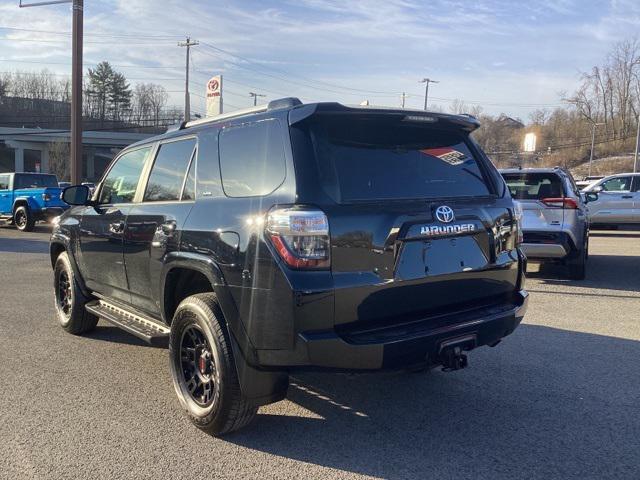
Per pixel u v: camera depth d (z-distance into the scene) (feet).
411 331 10.85
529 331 20.52
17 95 341.82
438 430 12.43
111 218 16.38
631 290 28.27
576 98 308.19
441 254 11.48
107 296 17.47
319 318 10.16
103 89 373.61
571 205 28.68
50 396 14.32
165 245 13.33
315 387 14.99
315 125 11.01
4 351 18.06
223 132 12.73
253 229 10.78
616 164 262.67
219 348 11.30
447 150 12.80
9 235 57.88
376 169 11.34
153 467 10.82
